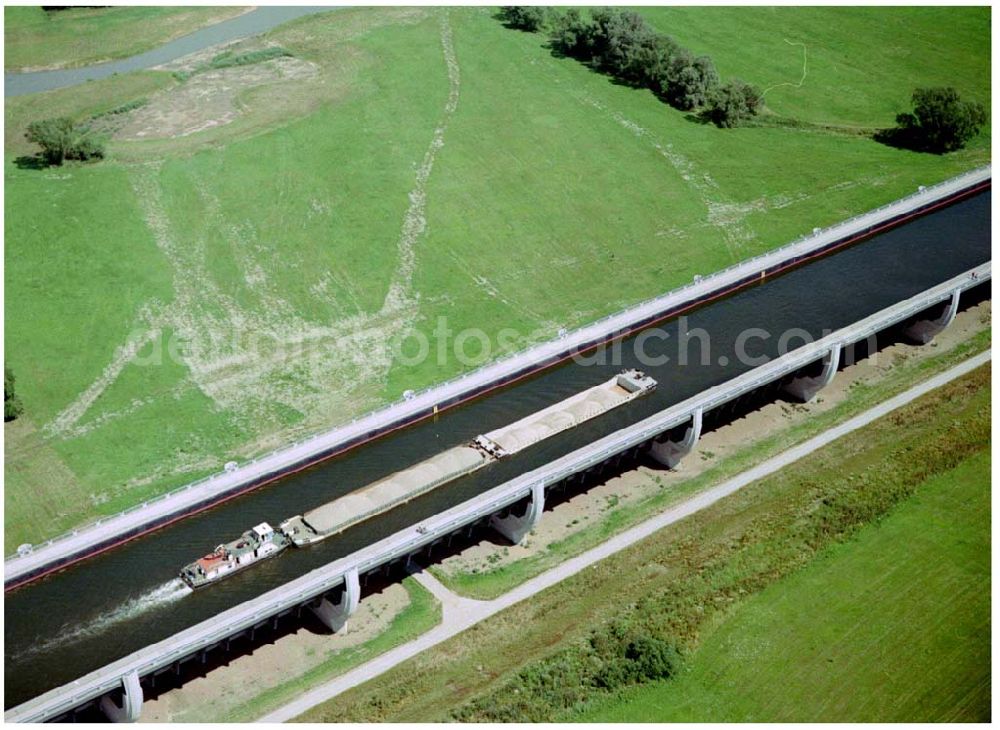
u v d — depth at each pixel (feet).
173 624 493.36
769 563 526.57
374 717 451.12
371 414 609.42
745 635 488.02
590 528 553.64
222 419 627.05
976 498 568.82
